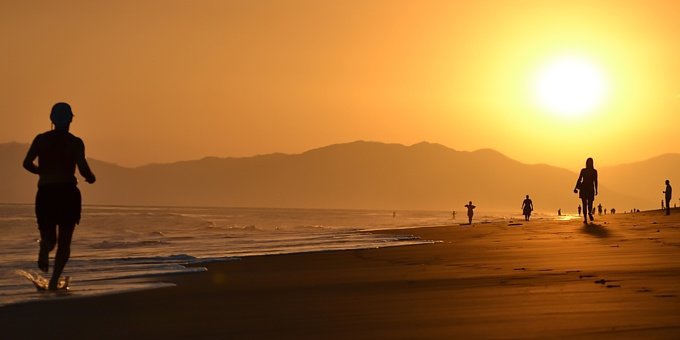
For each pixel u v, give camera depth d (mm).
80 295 10422
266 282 12172
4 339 6852
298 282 11961
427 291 9727
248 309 8570
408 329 6613
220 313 8266
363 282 11492
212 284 11969
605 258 14062
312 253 19641
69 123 11945
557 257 14898
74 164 11797
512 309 7562
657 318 6609
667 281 9664
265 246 25391
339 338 6289
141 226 63125
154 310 8680
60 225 11641
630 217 39281
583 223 32000
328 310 8180
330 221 102312
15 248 27953
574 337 5887
